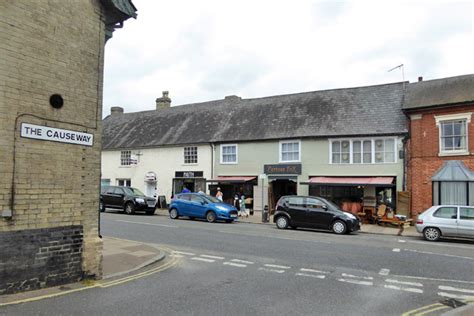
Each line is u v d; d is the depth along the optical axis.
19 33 6.49
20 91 6.46
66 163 7.15
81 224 7.41
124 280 7.78
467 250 12.61
